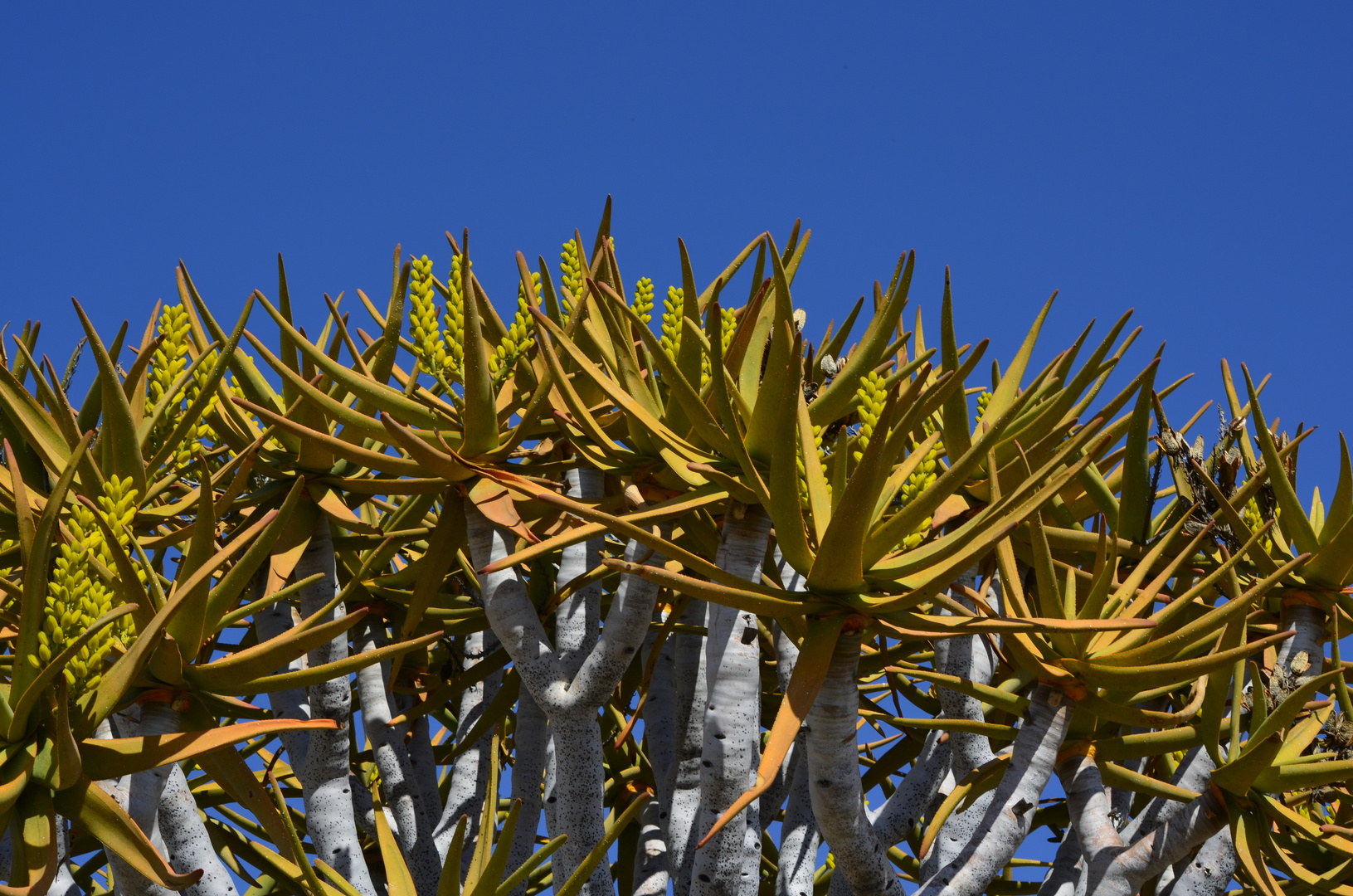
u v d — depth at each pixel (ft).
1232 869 13.20
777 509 10.24
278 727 10.22
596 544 15.93
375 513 21.09
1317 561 15.25
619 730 20.89
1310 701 13.85
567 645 14.98
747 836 14.99
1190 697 16.57
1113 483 18.81
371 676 18.24
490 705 18.62
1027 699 13.19
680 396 12.31
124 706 10.85
